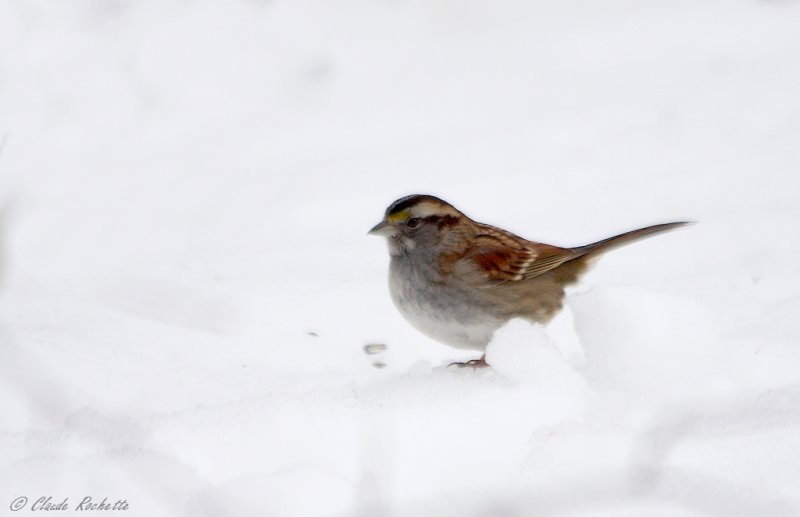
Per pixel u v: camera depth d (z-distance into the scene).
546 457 6.55
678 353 7.78
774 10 23.02
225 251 13.28
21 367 8.69
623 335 7.79
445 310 9.75
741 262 11.89
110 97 19.00
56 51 19.73
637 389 7.62
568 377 7.59
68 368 8.80
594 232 13.47
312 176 16.36
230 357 9.62
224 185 16.23
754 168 15.02
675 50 21.19
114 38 20.30
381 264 12.73
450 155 16.83
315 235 13.95
